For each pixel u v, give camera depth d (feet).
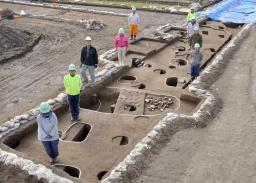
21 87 46.91
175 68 52.44
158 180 28.99
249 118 37.88
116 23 75.82
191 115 37.76
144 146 32.14
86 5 93.15
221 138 34.55
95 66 43.68
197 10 85.10
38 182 28.37
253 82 45.88
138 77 49.34
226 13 79.10
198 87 44.06
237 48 57.57
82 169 30.73
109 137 35.24
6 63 54.65
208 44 61.31
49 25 74.02
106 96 45.21
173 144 33.53
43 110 28.81
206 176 29.48
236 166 30.60
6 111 40.81
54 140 30.04
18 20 77.00
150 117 38.73
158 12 85.25
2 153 31.42
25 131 35.63
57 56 57.47
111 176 28.48
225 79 46.93
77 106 37.19
